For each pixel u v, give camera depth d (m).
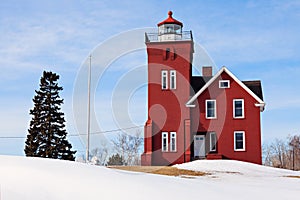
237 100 28.44
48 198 7.91
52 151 35.22
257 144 27.92
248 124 28.16
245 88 28.31
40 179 8.72
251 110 28.25
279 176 21.11
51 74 37.12
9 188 8.02
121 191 8.80
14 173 8.88
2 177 8.57
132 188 9.11
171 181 10.86
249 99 28.34
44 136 35.78
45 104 36.56
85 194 8.36
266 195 10.95
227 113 28.27
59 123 36.62
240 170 22.20
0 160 10.19
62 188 8.46
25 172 9.03
